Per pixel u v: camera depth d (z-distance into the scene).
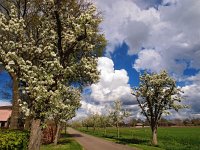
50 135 47.44
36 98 15.66
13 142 16.91
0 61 17.02
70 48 18.84
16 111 24.25
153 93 46.62
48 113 16.59
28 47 17.98
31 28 20.38
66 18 19.16
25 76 16.28
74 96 38.00
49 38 19.14
